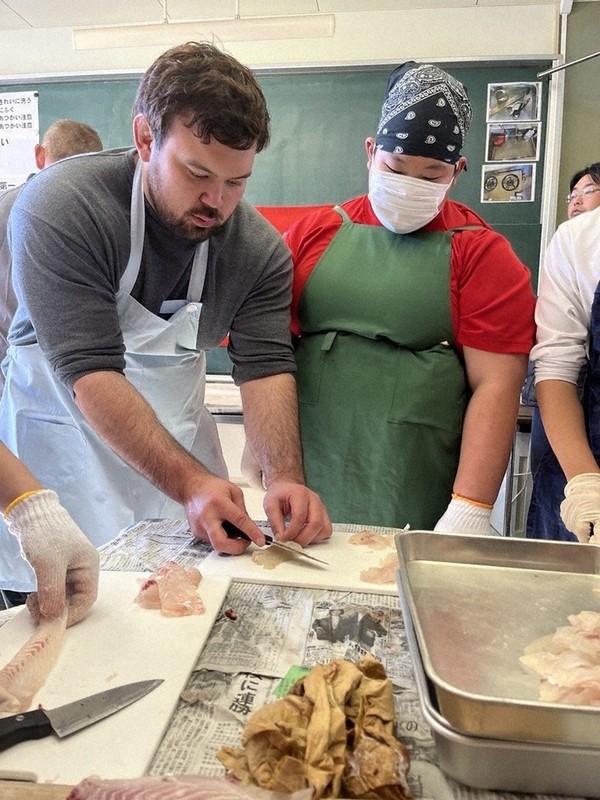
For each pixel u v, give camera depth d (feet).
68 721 2.12
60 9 9.20
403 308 4.39
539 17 8.75
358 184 9.09
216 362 9.52
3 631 2.71
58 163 4.20
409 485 4.49
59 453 4.89
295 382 4.55
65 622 2.69
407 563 2.92
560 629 2.47
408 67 4.29
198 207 3.67
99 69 9.76
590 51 8.57
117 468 4.95
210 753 2.06
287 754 1.92
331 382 4.54
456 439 4.53
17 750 2.02
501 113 8.71
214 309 4.58
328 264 4.60
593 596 2.80
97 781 1.79
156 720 2.17
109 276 4.04
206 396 8.95
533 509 4.68
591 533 3.44
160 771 1.98
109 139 9.53
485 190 8.86
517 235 8.86
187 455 3.91
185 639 2.65
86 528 5.03
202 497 3.62
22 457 4.92
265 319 4.55
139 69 9.33
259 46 9.31
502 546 3.01
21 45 9.85
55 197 3.82
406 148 4.08
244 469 5.03
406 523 4.52
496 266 4.33
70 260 3.79
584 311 4.24
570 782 1.85
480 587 2.83
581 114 8.63
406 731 2.19
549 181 8.70
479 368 4.44
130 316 4.38
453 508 4.18
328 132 9.04
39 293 3.83
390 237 4.54
